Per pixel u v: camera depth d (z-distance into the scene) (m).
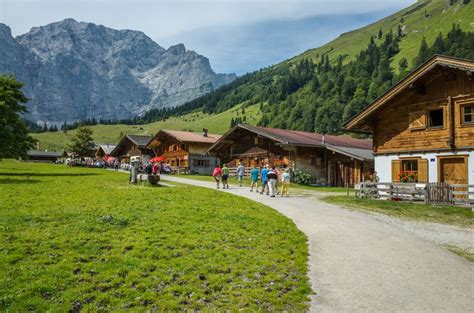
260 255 10.65
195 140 62.91
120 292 7.80
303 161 44.41
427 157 25.20
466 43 159.12
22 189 23.30
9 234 11.04
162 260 9.63
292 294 8.12
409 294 8.17
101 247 10.41
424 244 12.38
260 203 21.25
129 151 85.44
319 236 13.38
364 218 17.20
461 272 9.60
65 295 7.52
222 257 10.21
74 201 18.19
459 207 20.22
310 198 25.23
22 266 8.69
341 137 60.06
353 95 161.75
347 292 8.28
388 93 26.62
